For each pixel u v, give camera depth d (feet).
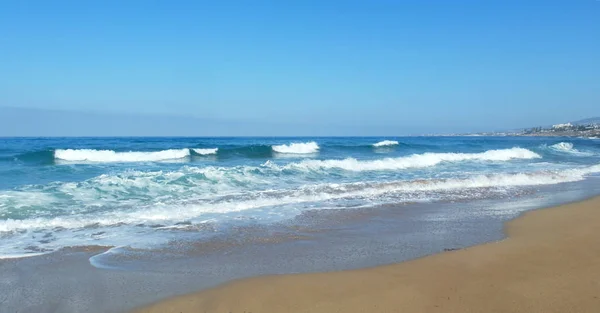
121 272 18.72
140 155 72.79
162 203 33.17
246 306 15.15
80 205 31.71
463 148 110.32
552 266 18.85
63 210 30.01
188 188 39.65
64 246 22.31
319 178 49.03
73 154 68.54
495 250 21.59
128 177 41.24
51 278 17.95
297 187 42.09
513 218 30.40
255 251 22.00
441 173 56.13
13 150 76.07
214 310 14.88
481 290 16.11
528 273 17.94
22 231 24.85
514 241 23.49
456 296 15.58
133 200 34.01
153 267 19.42
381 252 21.85
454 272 18.28
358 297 15.67
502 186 46.55
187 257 20.93
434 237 25.03
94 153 69.62
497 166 67.46
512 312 14.15
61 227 25.86
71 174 46.85
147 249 22.11
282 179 47.09
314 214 31.01
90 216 28.48
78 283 17.42
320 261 20.35
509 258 20.16
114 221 27.53
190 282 17.54
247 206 33.09
